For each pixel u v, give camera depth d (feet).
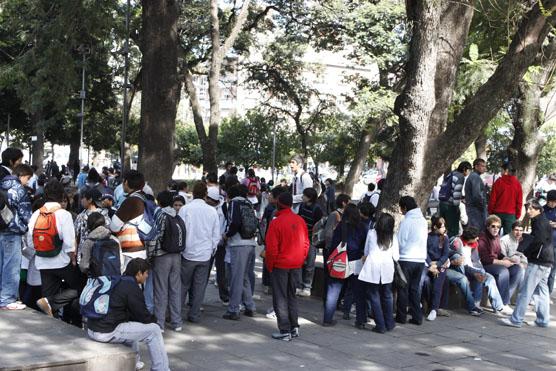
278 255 28.32
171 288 29.09
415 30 32.45
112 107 136.26
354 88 101.14
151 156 43.98
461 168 43.32
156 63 43.93
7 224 26.76
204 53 100.73
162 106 44.06
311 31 97.45
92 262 23.26
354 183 103.71
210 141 78.33
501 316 36.19
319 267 39.40
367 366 25.12
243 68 110.83
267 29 103.91
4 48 93.97
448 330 32.01
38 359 19.51
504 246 38.65
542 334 32.04
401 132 34.14
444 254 34.78
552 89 47.39
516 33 33.60
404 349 27.96
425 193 34.96
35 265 26.86
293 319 28.86
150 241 26.76
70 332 22.79
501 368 25.79
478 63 41.96
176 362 24.57
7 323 24.11
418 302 32.76
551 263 33.35
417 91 32.73
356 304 31.55
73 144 151.02
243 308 34.88
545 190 63.16
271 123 132.77
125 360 20.43
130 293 21.21
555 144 169.68
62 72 51.06
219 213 35.65
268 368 24.23
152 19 43.83
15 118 136.26
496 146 136.36
